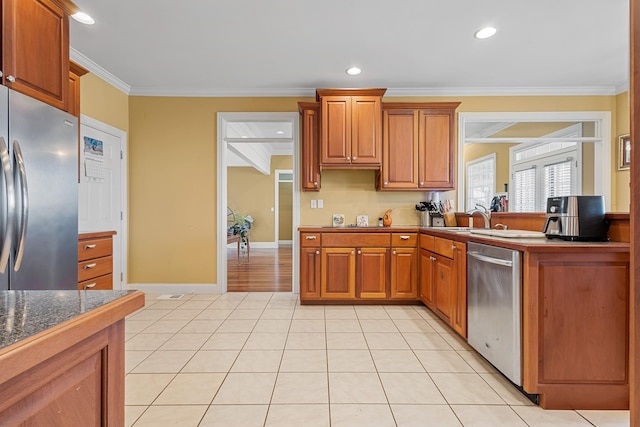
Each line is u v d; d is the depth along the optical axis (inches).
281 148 313.0
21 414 19.9
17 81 62.4
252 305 133.8
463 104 153.9
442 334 102.7
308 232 132.0
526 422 61.0
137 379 75.6
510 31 104.8
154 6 91.5
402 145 142.5
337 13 95.3
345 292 131.7
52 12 70.8
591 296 64.7
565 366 64.9
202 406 65.3
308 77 139.7
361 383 74.0
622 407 64.5
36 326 21.8
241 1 89.7
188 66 129.2
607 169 150.6
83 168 124.0
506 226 112.0
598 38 109.2
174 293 153.2
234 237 244.7
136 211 153.5
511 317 68.9
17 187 57.9
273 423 60.2
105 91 136.3
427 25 101.5
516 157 192.2
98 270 100.0
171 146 153.5
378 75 137.9
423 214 152.6
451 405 66.0
